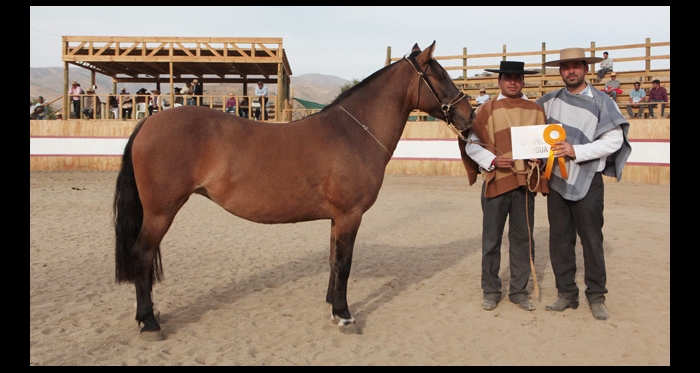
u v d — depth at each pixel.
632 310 5.14
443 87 4.98
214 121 4.45
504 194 5.16
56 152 19.05
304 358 4.07
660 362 4.01
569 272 5.13
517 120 5.04
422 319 4.98
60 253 7.41
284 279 6.40
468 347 4.31
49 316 4.89
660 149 15.61
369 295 5.75
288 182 4.48
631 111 18.03
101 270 6.56
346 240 4.69
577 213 4.91
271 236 9.11
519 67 4.92
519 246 5.26
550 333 4.61
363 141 4.79
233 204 4.51
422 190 14.93
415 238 8.91
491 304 5.20
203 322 4.86
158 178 4.27
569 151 4.70
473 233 9.30
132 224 4.45
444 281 6.29
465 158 5.34
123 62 21.30
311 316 5.05
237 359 4.02
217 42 20.70
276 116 20.89
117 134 19.14
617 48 21.23
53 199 12.47
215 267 6.93
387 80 5.03
